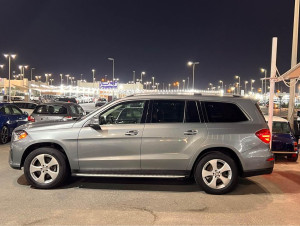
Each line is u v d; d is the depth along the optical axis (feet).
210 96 19.74
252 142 18.76
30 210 15.80
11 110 40.42
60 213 15.46
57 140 19.12
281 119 32.22
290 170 26.11
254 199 18.11
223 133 18.74
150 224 14.28
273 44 28.71
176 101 19.54
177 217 15.16
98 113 19.45
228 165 18.71
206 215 15.47
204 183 18.75
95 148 18.98
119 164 18.88
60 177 19.30
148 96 19.83
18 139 19.71
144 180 21.71
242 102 19.60
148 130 18.80
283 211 16.22
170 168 18.75
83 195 18.34
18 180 21.34
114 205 16.72
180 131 18.74
